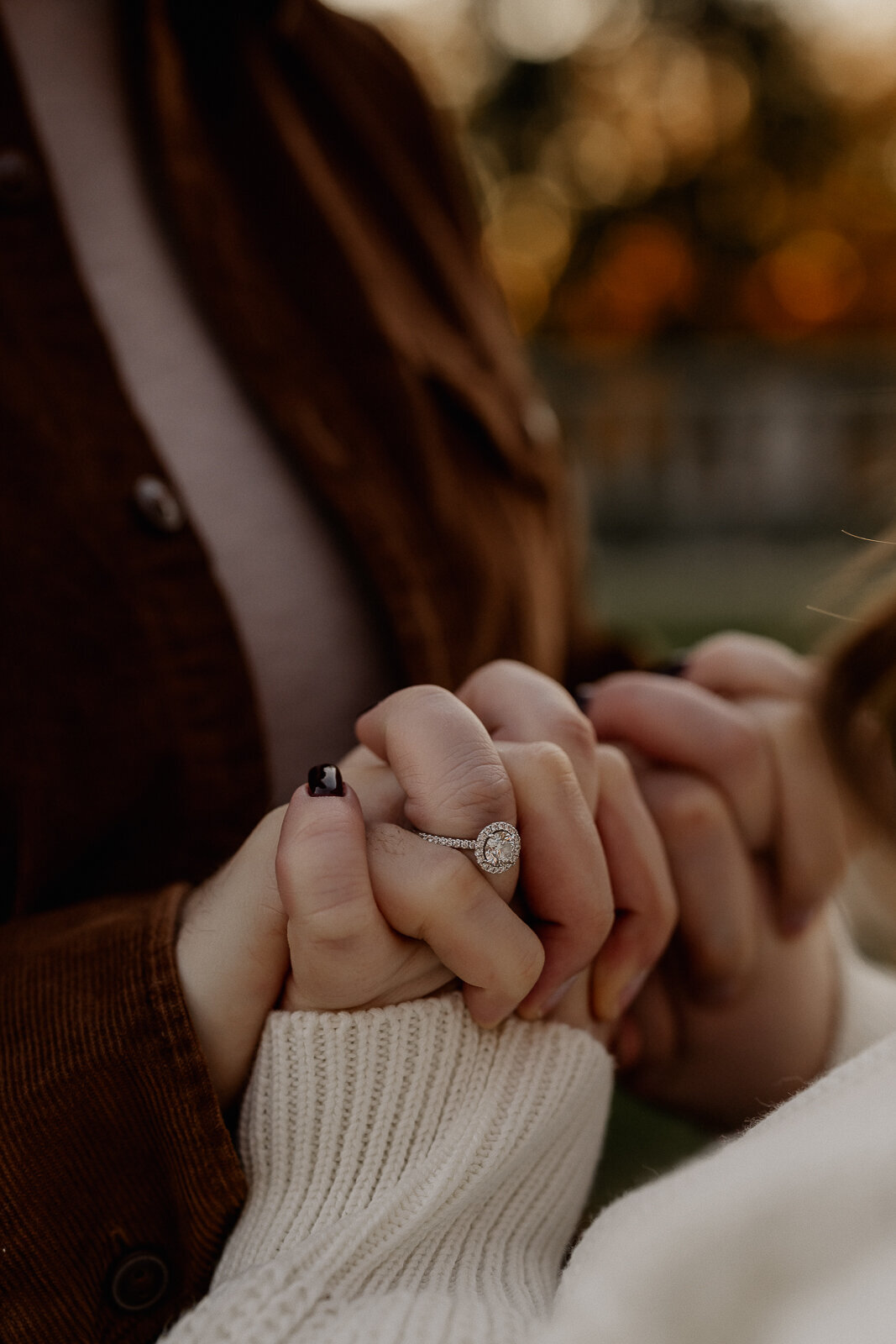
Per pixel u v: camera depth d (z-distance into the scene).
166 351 0.61
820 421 5.65
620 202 8.29
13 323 0.57
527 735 0.51
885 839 0.58
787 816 0.57
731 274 8.29
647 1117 1.04
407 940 0.47
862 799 0.58
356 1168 0.47
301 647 0.61
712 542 5.71
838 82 7.93
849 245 8.09
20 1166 0.46
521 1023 0.50
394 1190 0.47
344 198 0.69
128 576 0.56
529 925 0.50
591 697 0.58
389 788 0.49
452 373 0.69
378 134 0.74
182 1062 0.47
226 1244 0.47
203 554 0.58
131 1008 0.47
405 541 0.63
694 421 5.78
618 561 5.19
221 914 0.48
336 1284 0.45
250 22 0.68
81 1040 0.47
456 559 0.65
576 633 0.81
